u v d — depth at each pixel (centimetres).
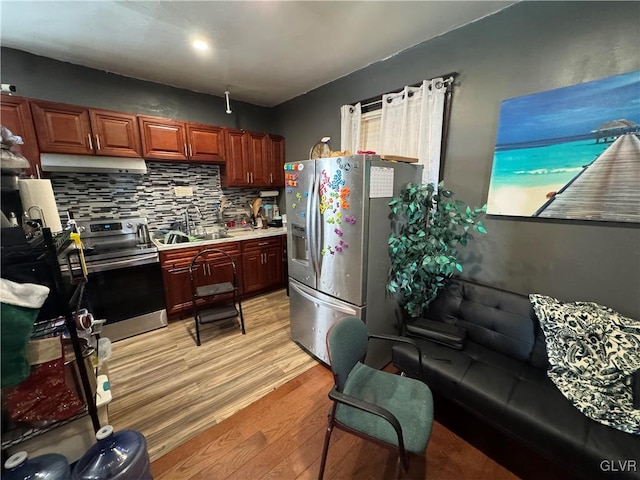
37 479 102
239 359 224
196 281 290
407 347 168
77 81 244
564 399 127
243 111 356
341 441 151
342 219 185
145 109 283
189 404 177
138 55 227
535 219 169
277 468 137
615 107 136
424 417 118
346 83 274
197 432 156
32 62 223
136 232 282
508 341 163
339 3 163
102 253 234
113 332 246
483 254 196
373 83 249
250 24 184
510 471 134
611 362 126
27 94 224
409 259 195
